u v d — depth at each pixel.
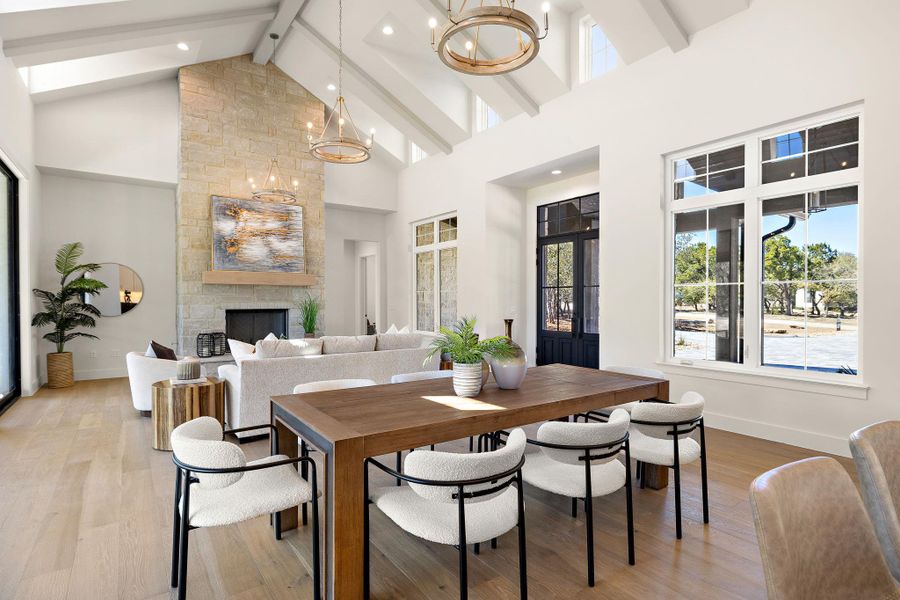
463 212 7.53
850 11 3.46
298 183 8.12
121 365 7.29
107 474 3.29
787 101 3.79
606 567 2.17
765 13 3.92
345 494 1.82
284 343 4.22
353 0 5.79
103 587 2.02
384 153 9.02
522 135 6.38
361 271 11.34
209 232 7.34
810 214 3.80
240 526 2.57
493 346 2.63
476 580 2.07
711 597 1.96
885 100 3.32
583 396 2.55
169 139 7.31
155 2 4.96
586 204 6.69
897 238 3.29
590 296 6.67
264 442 3.97
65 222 6.91
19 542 2.38
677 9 4.33
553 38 5.55
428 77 6.94
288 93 8.02
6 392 5.38
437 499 1.70
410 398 2.48
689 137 4.45
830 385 3.59
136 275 7.39
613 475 2.21
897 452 1.38
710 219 4.45
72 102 6.61
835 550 1.10
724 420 4.23
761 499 0.98
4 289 5.34
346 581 1.83
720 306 4.37
